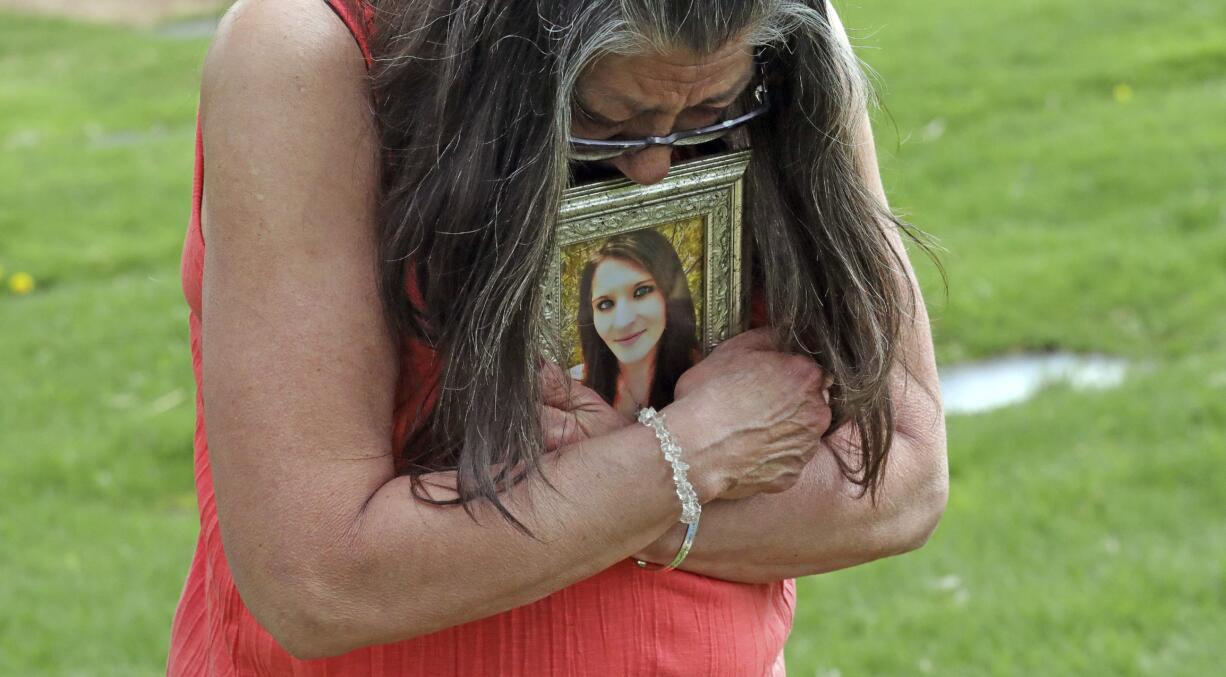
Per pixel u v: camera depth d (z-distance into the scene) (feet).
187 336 21.29
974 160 26.81
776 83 4.92
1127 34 33.94
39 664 13.17
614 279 5.06
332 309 4.60
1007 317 19.93
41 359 20.51
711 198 5.11
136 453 17.60
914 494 5.68
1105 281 20.75
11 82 40.01
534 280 4.52
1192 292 20.27
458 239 4.52
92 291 23.27
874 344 5.18
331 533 4.60
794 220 5.11
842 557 5.54
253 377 4.57
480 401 4.61
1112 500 14.83
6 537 15.62
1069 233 22.89
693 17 4.25
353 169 4.62
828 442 5.54
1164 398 16.85
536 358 4.72
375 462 4.71
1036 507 14.82
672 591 5.28
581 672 5.17
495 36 4.34
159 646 13.47
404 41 4.56
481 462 4.65
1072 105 29.60
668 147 4.75
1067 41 33.88
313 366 4.58
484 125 4.41
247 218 4.55
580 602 5.17
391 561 4.64
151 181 29.27
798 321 5.23
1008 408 17.24
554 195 4.42
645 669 5.24
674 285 5.19
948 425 16.92
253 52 4.58
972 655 12.51
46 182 29.32
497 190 4.43
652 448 4.90
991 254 22.29
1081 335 19.33
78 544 15.48
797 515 5.35
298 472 4.58
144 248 25.26
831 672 12.39
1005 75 31.71
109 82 39.22
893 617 13.21
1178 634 12.54
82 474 17.08
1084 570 13.64
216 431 4.64
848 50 4.88
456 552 4.67
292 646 4.72
